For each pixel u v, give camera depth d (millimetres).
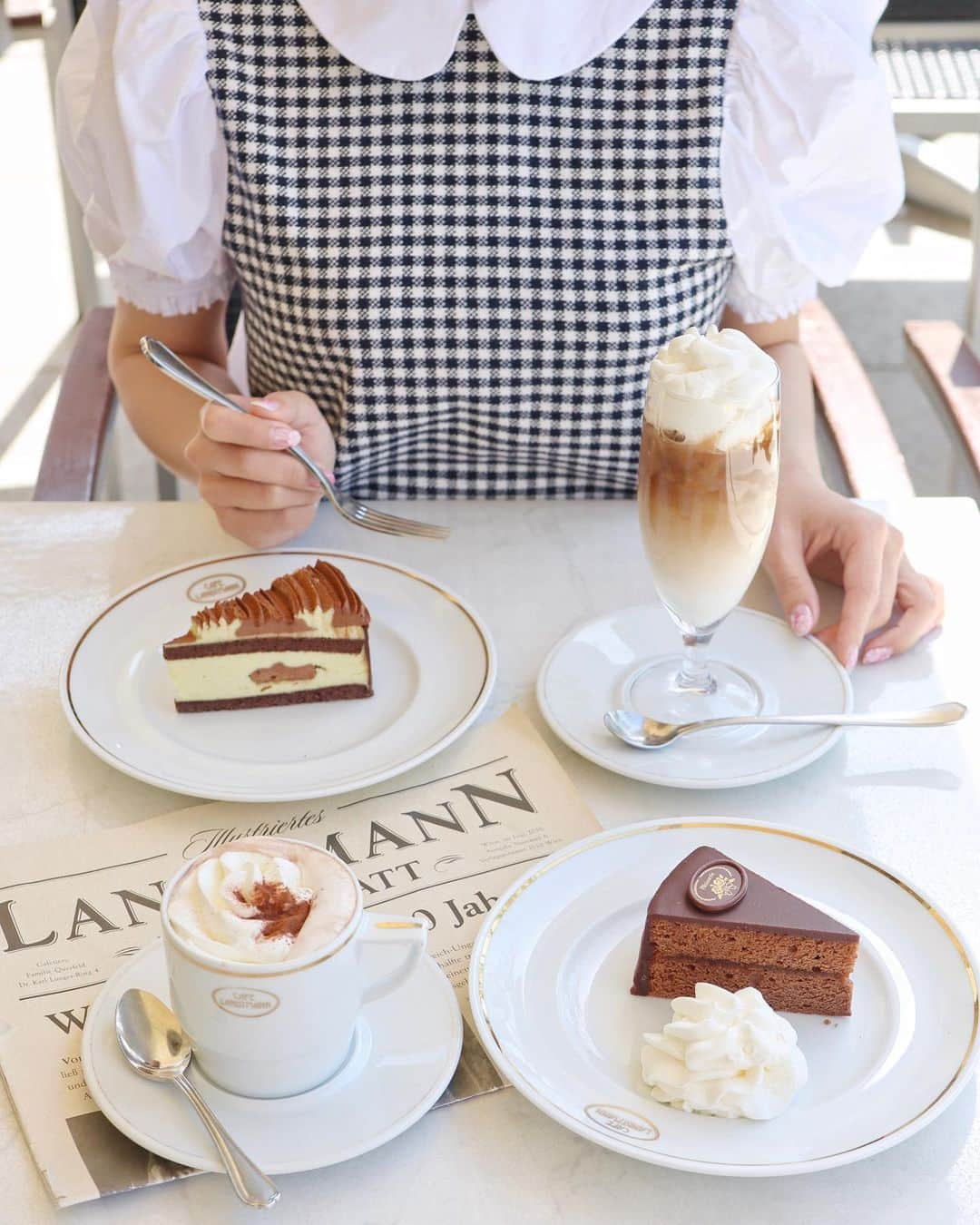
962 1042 616
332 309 1113
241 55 1070
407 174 1095
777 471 824
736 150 1091
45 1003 646
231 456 999
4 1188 562
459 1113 598
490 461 1207
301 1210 554
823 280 1174
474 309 1116
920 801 797
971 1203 559
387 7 1043
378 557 1045
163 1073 586
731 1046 590
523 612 989
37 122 4293
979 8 2295
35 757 833
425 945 612
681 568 837
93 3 1073
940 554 1058
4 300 3338
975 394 1322
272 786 798
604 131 1093
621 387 1147
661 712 858
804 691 889
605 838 737
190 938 549
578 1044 626
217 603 878
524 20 1041
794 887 708
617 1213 555
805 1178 570
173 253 1161
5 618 966
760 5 1052
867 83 1072
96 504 1121
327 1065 584
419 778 810
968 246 3539
